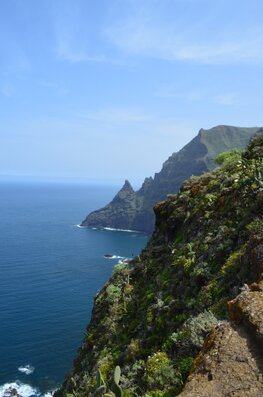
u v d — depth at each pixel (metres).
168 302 20.77
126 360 20.17
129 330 24.02
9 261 132.12
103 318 30.39
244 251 16.59
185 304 18.70
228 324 10.93
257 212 19.00
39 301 89.88
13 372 58.12
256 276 14.23
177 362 13.71
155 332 19.88
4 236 186.50
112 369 21.00
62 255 143.50
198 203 28.03
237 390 8.65
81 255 144.38
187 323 15.71
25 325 75.12
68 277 112.38
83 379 24.77
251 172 23.31
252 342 9.88
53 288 100.94
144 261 31.70
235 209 21.61
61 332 72.50
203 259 20.28
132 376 16.81
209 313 14.72
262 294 11.28
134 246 166.12
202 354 10.70
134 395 14.32
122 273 34.25
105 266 127.19
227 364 9.49
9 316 79.50
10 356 62.53
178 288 20.86
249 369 9.11
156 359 14.97
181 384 12.18
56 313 82.19
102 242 175.50
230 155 41.03
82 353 30.16
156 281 25.31
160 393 12.40
